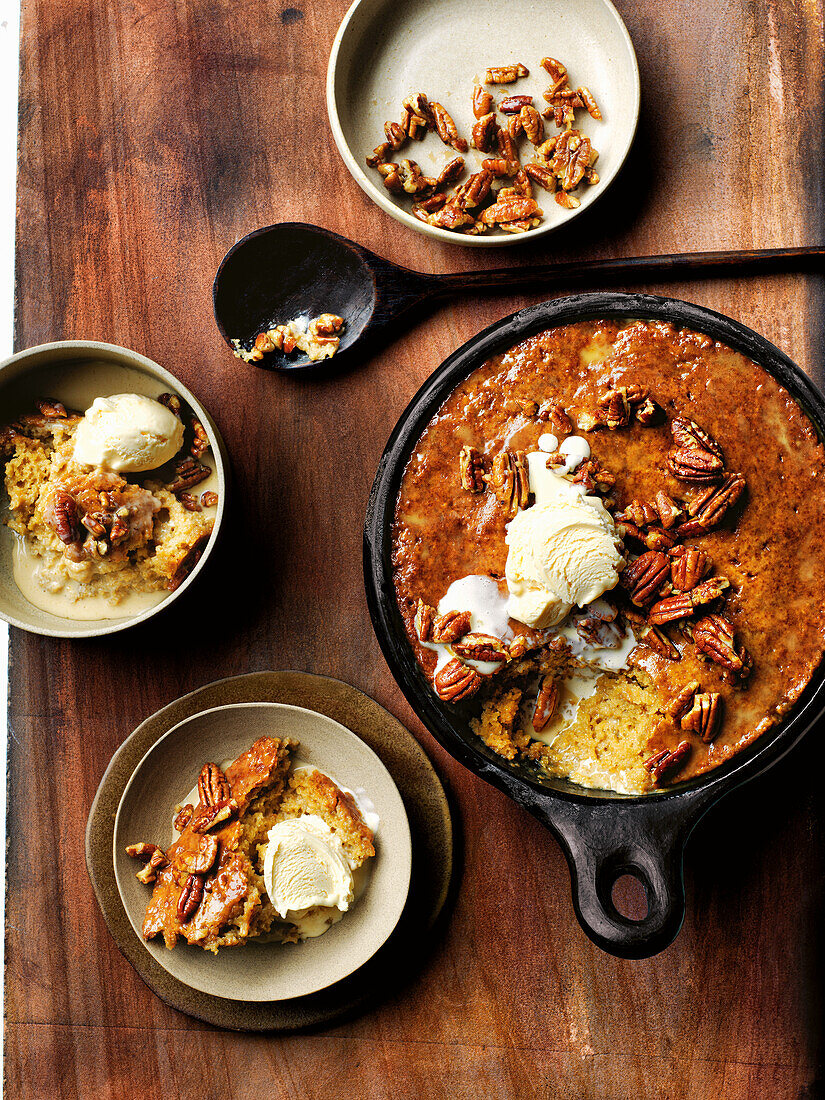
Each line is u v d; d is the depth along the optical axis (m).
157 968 0.70
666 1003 0.70
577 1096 0.70
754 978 0.70
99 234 0.74
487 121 0.71
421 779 0.70
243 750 0.70
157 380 0.71
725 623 0.62
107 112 0.74
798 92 0.72
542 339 0.64
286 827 0.67
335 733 0.69
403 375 0.72
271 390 0.73
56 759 0.73
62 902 0.72
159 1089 0.71
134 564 0.71
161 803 0.70
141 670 0.72
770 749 0.61
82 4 0.74
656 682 0.63
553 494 0.63
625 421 0.63
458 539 0.63
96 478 0.69
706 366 0.63
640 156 0.72
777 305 0.71
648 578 0.62
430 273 0.73
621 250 0.72
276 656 0.72
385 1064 0.71
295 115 0.73
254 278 0.72
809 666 0.62
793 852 0.70
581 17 0.71
